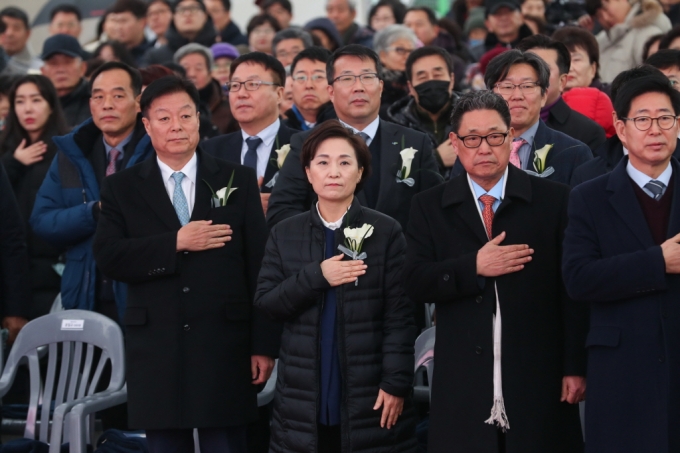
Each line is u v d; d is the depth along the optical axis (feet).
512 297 31.07
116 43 64.39
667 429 28.73
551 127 42.22
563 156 37.55
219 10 74.95
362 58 41.22
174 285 34.83
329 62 41.98
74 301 42.80
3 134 51.21
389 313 33.01
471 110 31.58
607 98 46.16
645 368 29.09
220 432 35.17
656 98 29.58
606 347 29.66
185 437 35.32
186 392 34.32
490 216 32.12
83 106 57.93
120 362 39.52
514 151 37.99
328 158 33.06
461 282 30.73
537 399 30.73
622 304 29.71
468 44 76.89
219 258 35.22
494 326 31.14
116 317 42.52
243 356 35.24
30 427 40.09
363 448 31.99
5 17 68.33
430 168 40.96
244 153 45.16
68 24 76.13
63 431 37.81
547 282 31.48
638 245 29.76
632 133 29.73
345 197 33.32
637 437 28.94
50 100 50.67
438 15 88.74
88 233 42.73
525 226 31.68
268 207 39.73
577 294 29.71
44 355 43.62
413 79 48.62
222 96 60.75
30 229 48.29
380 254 33.06
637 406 29.04
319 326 32.48
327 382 32.48
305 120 50.01
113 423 44.09
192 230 34.60
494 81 38.29
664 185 30.42
